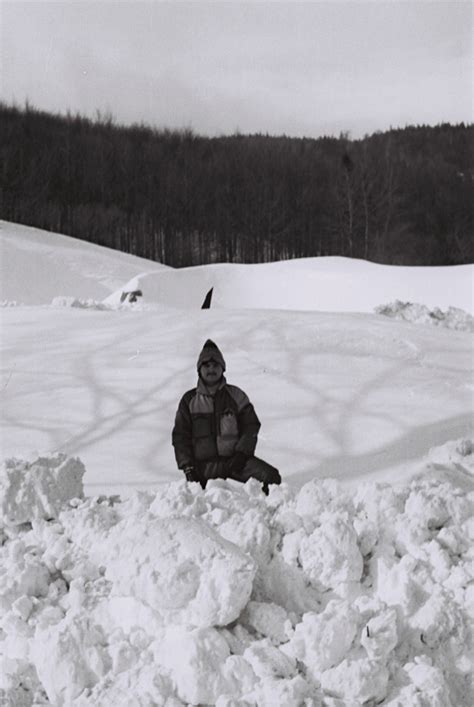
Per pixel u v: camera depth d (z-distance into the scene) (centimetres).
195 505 384
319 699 273
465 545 361
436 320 1725
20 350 1129
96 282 6228
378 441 741
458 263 8162
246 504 396
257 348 1095
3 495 412
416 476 576
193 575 303
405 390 913
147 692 275
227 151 10069
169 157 9925
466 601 322
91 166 9450
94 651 296
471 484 575
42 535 389
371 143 10250
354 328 1227
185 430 580
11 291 5803
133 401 885
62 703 291
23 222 8912
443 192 8700
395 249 8369
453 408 852
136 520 344
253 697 271
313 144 10412
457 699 294
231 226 9144
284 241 9062
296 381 947
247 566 303
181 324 1248
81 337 1192
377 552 349
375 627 295
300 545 336
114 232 9144
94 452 730
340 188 8881
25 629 322
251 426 577
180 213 9225
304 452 722
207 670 279
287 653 291
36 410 863
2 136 9331
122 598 316
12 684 298
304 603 325
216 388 582
